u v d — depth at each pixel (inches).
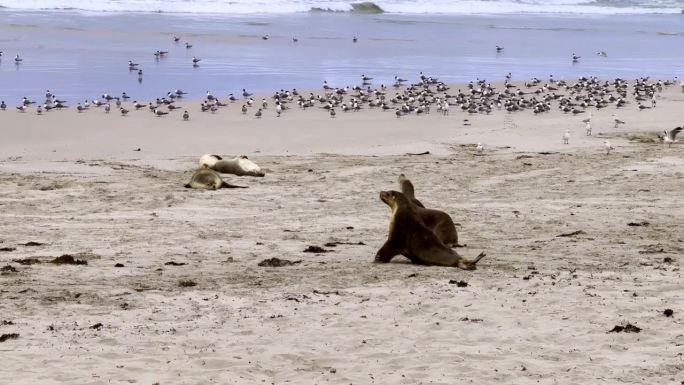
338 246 991.6
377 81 3043.8
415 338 575.5
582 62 3772.1
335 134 2127.2
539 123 2315.5
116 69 3021.7
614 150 1908.2
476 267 844.0
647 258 895.7
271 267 854.5
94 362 510.6
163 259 900.0
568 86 2992.1
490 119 2381.9
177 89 2701.8
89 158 1798.7
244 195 1416.1
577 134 2155.5
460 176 1594.5
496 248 970.1
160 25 4271.7
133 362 513.0
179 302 684.1
